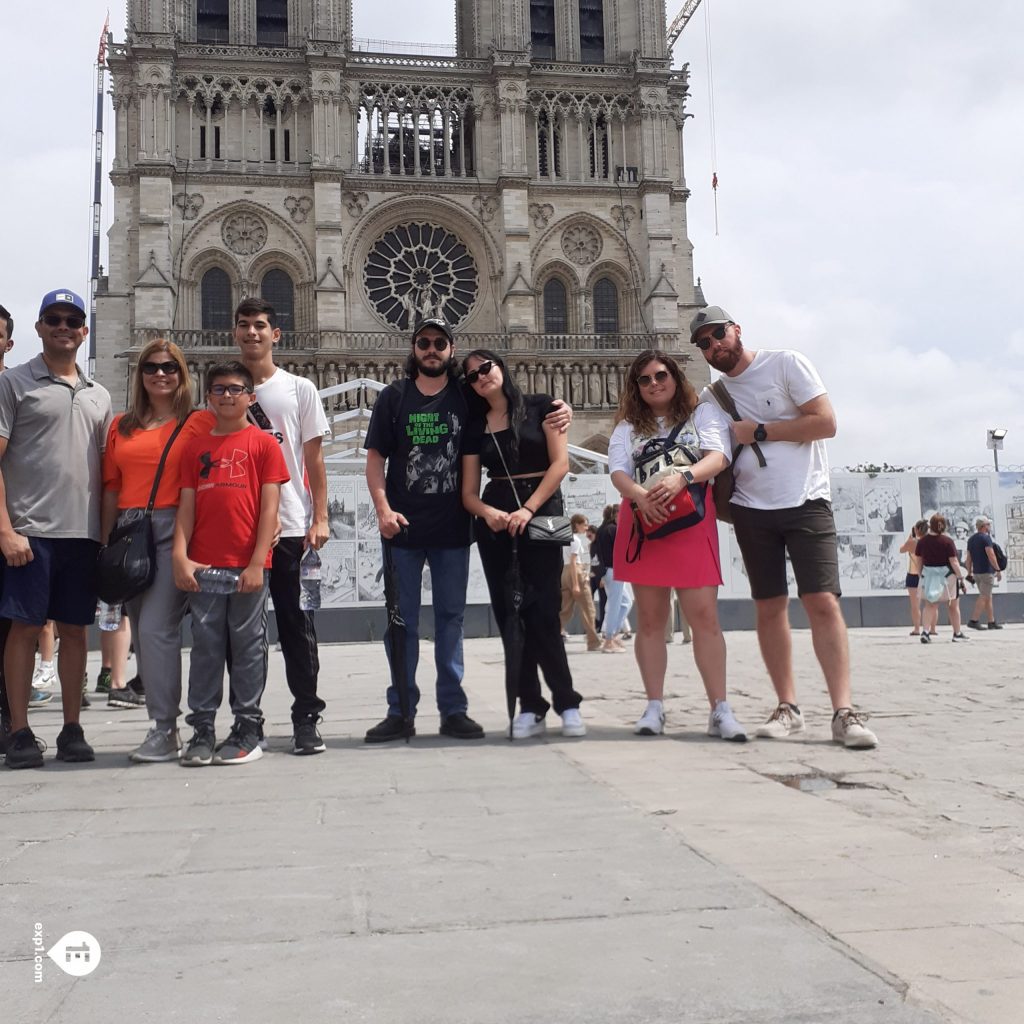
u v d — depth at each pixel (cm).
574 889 470
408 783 750
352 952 393
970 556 3120
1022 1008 333
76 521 920
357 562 3061
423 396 1014
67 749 914
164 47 6519
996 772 785
